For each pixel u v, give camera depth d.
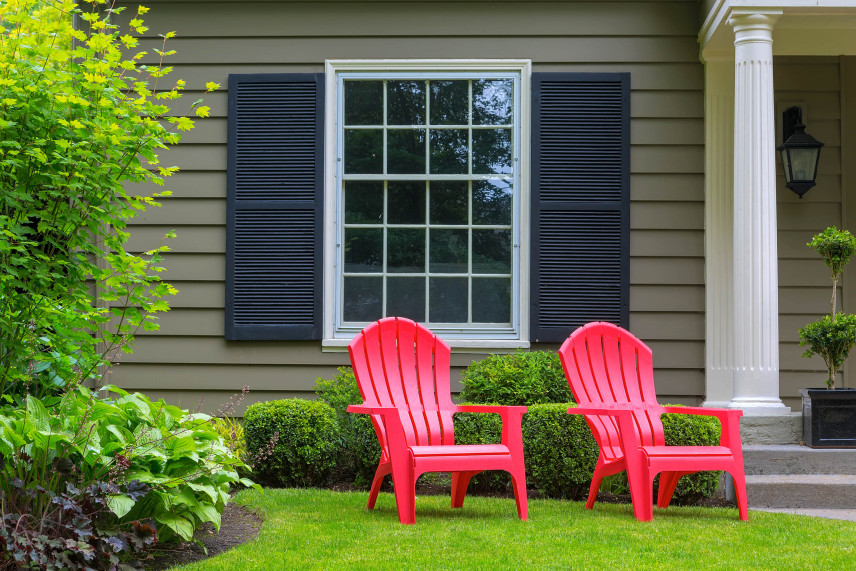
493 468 4.00
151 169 6.13
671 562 3.16
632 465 4.04
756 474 4.80
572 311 6.01
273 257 6.09
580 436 4.71
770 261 5.14
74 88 3.81
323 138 6.11
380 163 6.12
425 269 6.09
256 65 6.16
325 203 6.09
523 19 6.10
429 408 4.40
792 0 5.18
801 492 4.55
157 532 3.26
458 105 6.12
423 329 4.55
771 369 5.11
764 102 5.19
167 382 6.05
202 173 6.14
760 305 5.12
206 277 6.11
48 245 4.00
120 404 3.59
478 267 6.09
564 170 6.05
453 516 4.10
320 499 4.50
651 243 6.02
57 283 3.77
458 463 3.94
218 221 6.12
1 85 3.51
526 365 5.25
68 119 3.66
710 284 5.94
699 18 6.05
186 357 6.07
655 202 6.03
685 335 5.98
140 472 3.28
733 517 4.15
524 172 6.06
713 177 5.98
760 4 5.18
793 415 5.04
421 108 6.12
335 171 6.12
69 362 3.87
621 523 3.90
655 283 6.00
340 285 6.10
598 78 6.05
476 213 6.08
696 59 6.05
